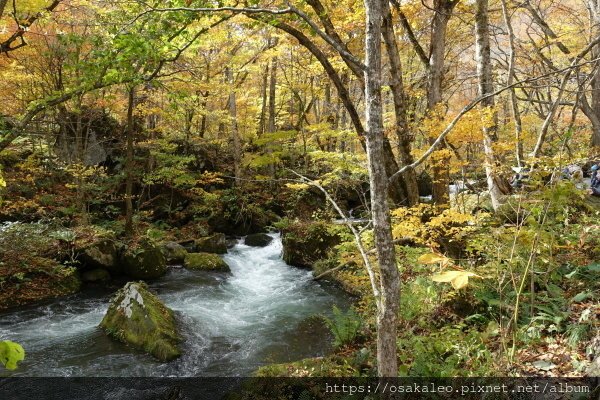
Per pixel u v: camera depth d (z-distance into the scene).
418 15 10.35
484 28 7.75
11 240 9.26
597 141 12.45
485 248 6.40
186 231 14.63
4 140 7.57
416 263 7.59
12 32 9.72
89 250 10.10
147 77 7.85
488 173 7.69
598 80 11.61
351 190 16.42
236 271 11.57
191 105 12.23
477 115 6.23
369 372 5.21
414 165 3.25
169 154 14.76
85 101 14.06
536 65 12.79
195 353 6.45
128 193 11.66
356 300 8.80
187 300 8.97
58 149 14.44
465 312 6.05
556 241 6.32
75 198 13.25
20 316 7.94
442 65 8.27
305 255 11.87
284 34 11.27
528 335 4.84
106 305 8.68
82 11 10.15
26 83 12.30
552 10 14.15
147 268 10.41
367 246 7.68
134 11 6.88
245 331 7.37
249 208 15.74
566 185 4.55
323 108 20.88
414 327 6.00
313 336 7.09
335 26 8.52
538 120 16.62
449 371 4.49
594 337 4.36
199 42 8.04
